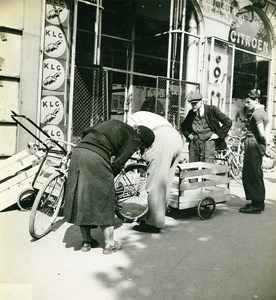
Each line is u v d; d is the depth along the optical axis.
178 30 8.57
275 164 9.59
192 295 2.70
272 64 11.34
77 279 2.87
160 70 9.41
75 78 6.75
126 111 8.87
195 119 5.75
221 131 5.55
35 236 3.71
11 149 5.96
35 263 3.14
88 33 7.46
